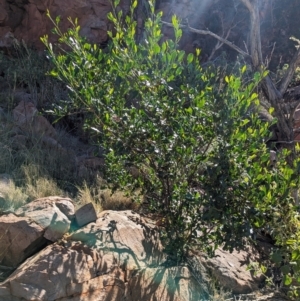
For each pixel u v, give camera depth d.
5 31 8.25
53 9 8.49
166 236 4.86
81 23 8.61
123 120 4.59
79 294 3.96
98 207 5.20
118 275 4.26
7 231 4.30
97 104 4.61
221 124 4.40
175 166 4.72
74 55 5.03
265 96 6.10
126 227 4.75
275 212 4.52
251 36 5.93
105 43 8.70
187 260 4.88
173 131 4.53
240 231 4.38
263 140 4.86
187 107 4.82
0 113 6.43
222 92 4.49
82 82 4.74
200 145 4.63
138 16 8.72
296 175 4.45
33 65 7.69
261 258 5.26
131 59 4.78
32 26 8.43
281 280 5.09
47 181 5.26
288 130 6.03
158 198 5.04
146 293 4.36
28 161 5.65
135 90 4.74
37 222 4.36
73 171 5.95
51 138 6.26
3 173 5.39
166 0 9.21
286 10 9.66
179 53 4.70
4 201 4.69
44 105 7.03
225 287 4.89
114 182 5.12
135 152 4.74
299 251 4.28
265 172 4.54
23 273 3.85
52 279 3.88
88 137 6.84
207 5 9.38
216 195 4.39
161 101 4.57
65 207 4.68
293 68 6.04
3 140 5.85
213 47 9.39
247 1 5.86
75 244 4.32
